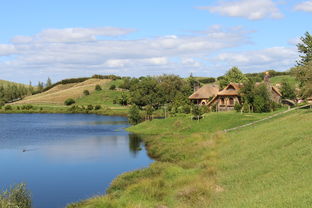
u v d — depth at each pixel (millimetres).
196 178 26641
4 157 46656
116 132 73312
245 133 42594
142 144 55969
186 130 62125
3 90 187875
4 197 22422
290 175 21094
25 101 167125
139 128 74875
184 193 22969
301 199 15984
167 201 22906
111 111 130875
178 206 21047
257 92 71812
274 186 19891
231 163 29031
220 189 22984
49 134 71500
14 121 102438
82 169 39000
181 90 139875
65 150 51688
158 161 39688
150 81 138000
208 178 26016
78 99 165125
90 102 158625
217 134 47875
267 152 28641
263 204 16703
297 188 18078
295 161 23469
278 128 38031
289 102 88875
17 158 45938
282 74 171000
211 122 62438
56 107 147500
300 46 60594
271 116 55000
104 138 64188
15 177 35875
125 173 33562
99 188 31047
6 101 179375
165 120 73875
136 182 28797
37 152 50344
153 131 69000
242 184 22484
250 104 71750
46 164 41969
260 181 21766
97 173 36969
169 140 52969
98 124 92000
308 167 21453
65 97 170750
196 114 66938
